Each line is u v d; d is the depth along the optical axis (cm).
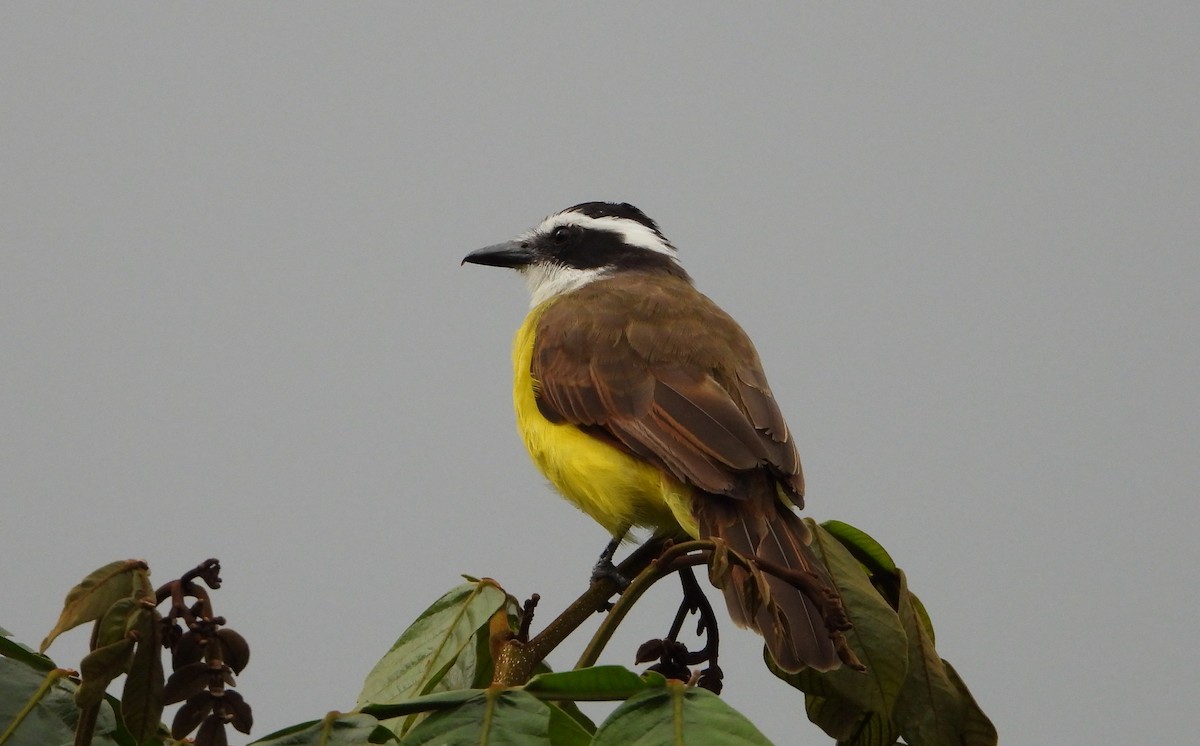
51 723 625
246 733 552
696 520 970
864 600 742
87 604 565
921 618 792
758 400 1063
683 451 1000
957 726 725
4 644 644
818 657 713
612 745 548
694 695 561
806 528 796
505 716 579
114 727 628
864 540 807
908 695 728
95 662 538
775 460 983
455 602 790
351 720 577
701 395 1048
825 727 752
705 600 781
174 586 555
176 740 548
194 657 546
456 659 770
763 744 539
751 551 811
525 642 736
